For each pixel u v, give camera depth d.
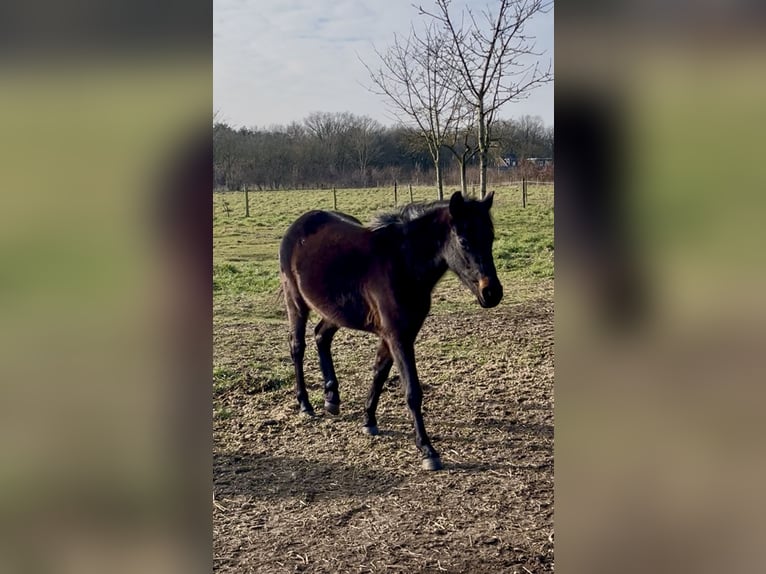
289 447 3.90
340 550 2.66
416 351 5.64
